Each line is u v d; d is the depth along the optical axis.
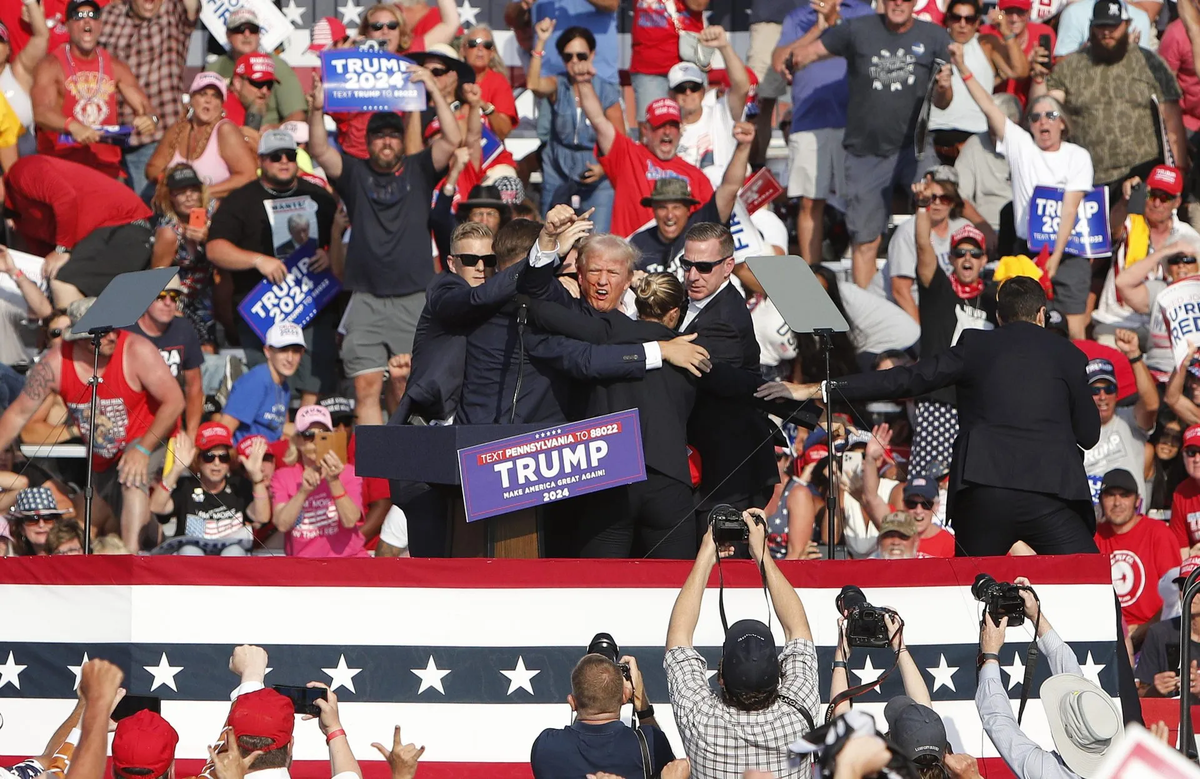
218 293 34.19
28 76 35.94
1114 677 20.92
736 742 15.91
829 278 33.16
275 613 20.59
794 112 36.25
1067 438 22.22
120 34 37.12
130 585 20.62
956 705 20.94
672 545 21.17
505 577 20.61
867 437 31.16
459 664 20.52
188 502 30.05
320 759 20.38
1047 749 20.83
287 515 29.50
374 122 32.56
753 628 16.23
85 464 30.16
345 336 32.88
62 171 33.84
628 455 19.42
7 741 20.52
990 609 18.50
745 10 40.06
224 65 38.09
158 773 15.76
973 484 22.17
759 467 22.31
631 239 32.12
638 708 18.67
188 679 20.47
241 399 32.03
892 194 35.47
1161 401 33.69
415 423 21.30
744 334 22.50
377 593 20.61
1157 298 34.31
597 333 20.78
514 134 39.44
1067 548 22.08
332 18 39.69
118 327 21.58
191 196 33.91
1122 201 36.50
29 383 29.91
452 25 38.16
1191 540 30.84
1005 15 37.69
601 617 20.61
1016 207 35.28
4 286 33.25
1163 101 36.91
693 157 36.22
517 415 20.67
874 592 21.09
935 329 32.84
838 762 10.05
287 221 33.81
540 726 20.45
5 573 20.83
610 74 38.09
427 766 20.38
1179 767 9.38
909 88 35.03
